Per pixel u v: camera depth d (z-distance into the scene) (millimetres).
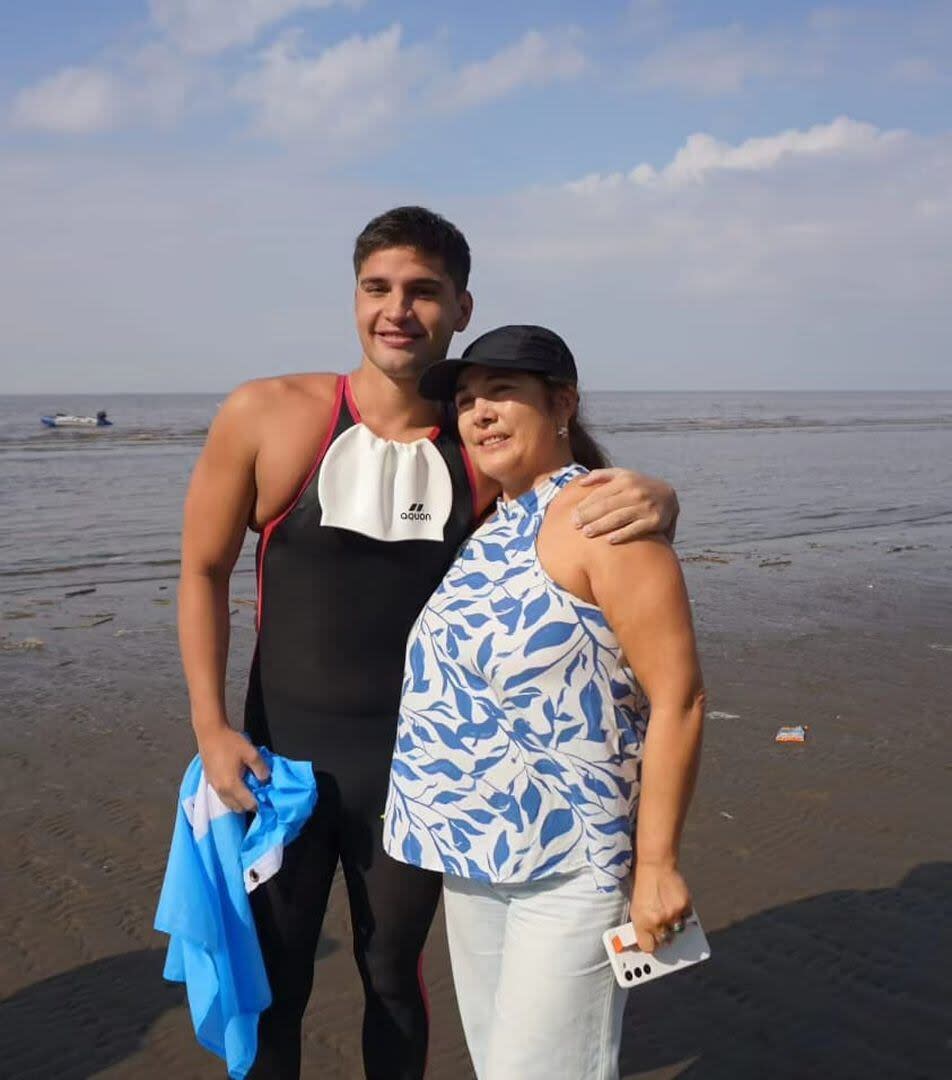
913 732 6367
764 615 9570
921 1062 3285
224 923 2547
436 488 2725
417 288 2623
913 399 184500
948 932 4043
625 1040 3422
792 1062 3297
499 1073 2258
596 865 2252
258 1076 2641
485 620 2301
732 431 46562
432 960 3906
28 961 3871
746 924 4113
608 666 2256
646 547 2191
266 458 2656
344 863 2764
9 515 16266
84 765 5777
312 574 2691
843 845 4805
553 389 2391
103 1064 3316
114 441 36625
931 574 11797
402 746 2475
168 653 8133
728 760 5852
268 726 2771
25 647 8258
